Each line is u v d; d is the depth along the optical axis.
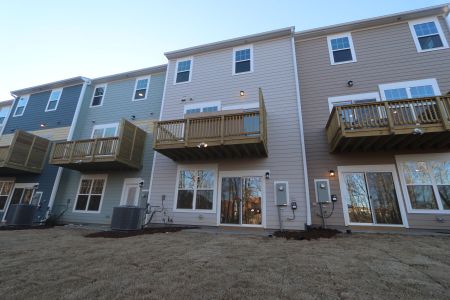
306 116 8.64
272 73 9.36
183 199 8.73
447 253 4.20
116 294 2.59
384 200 7.05
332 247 4.81
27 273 3.35
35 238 6.45
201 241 5.59
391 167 7.24
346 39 9.27
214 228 7.86
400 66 8.23
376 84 8.29
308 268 3.45
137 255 4.31
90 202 10.93
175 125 8.52
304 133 8.43
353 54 8.94
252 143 7.30
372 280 2.96
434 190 6.74
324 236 6.00
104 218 10.43
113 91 13.05
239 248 4.80
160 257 4.14
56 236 6.84
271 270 3.36
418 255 4.10
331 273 3.23
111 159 9.55
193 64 10.74
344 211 7.22
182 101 10.22
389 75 8.26
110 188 10.89
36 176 12.15
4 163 10.76
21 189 12.17
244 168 8.45
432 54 8.04
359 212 7.15
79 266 3.67
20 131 11.53
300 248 4.75
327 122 7.89
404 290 2.66
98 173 11.35
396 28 8.74
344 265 3.58
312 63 9.35
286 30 9.57
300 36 9.72
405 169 7.11
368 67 8.59
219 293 2.59
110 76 13.05
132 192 10.55
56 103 13.55
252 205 7.97
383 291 2.64
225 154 8.45
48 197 11.30
